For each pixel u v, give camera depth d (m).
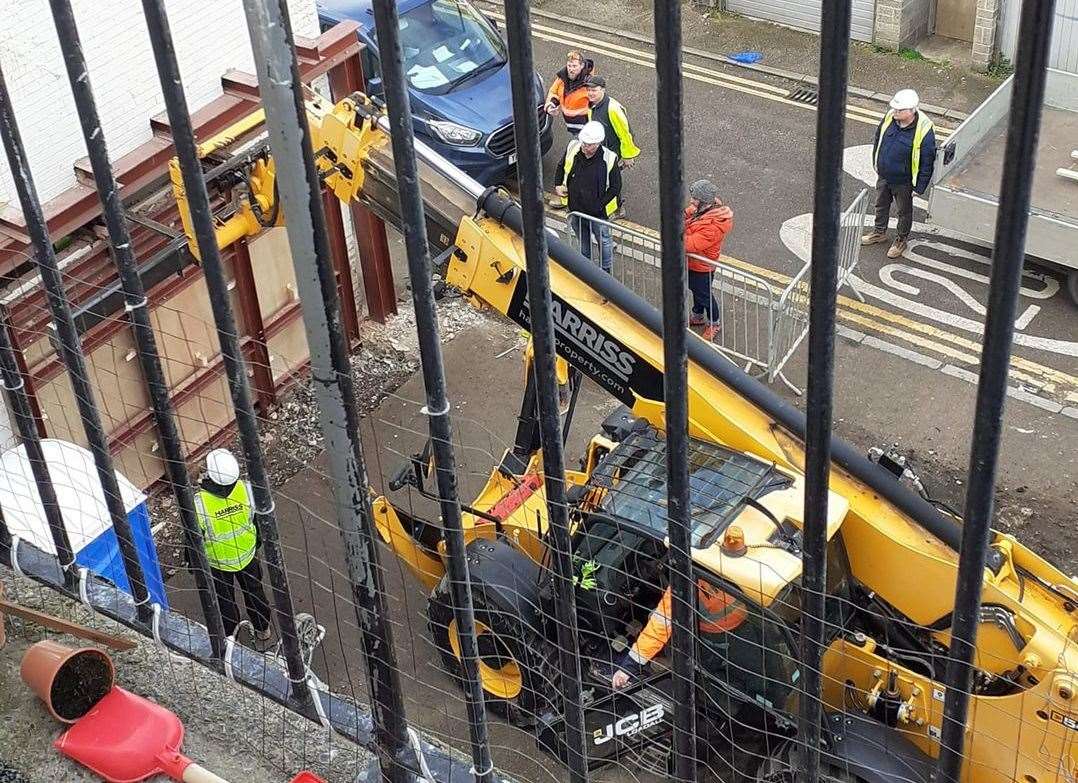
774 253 12.34
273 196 7.68
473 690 2.99
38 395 8.19
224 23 9.13
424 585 7.94
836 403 10.38
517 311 6.71
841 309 11.41
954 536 5.81
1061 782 5.57
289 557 8.62
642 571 6.62
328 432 2.67
